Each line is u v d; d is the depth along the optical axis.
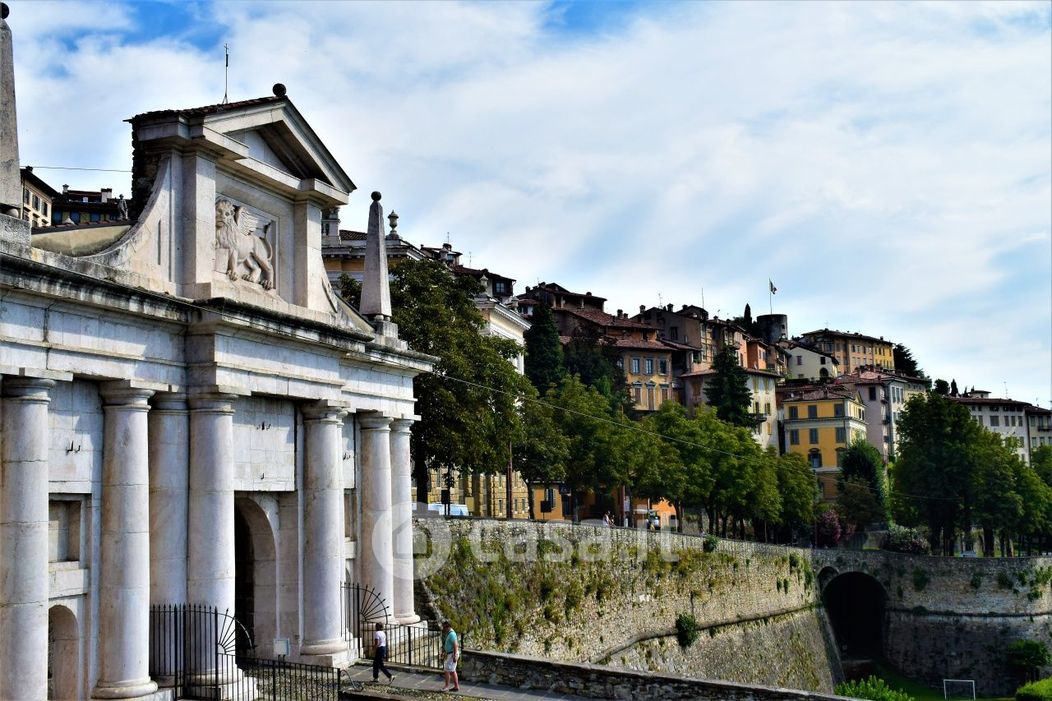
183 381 27.16
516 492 91.75
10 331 21.94
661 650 62.00
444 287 55.56
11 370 21.80
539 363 109.62
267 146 31.23
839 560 92.88
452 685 31.80
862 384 157.25
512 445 67.12
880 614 96.56
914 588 94.25
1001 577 93.12
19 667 21.67
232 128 28.56
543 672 33.91
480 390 53.91
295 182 32.12
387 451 37.53
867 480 124.94
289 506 32.00
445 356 50.69
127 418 25.20
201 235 27.88
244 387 28.19
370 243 38.03
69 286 22.97
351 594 36.00
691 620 65.56
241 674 27.44
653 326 141.50
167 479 26.73
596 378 116.12
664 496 84.75
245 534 33.03
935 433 104.75
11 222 22.03
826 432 143.00
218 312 26.77
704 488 87.31
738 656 71.50
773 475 93.69
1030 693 76.56
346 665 32.47
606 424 79.88
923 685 92.00
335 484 32.59
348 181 34.16
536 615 50.41
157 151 27.72
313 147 32.28
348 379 35.44
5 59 22.12
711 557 71.12
